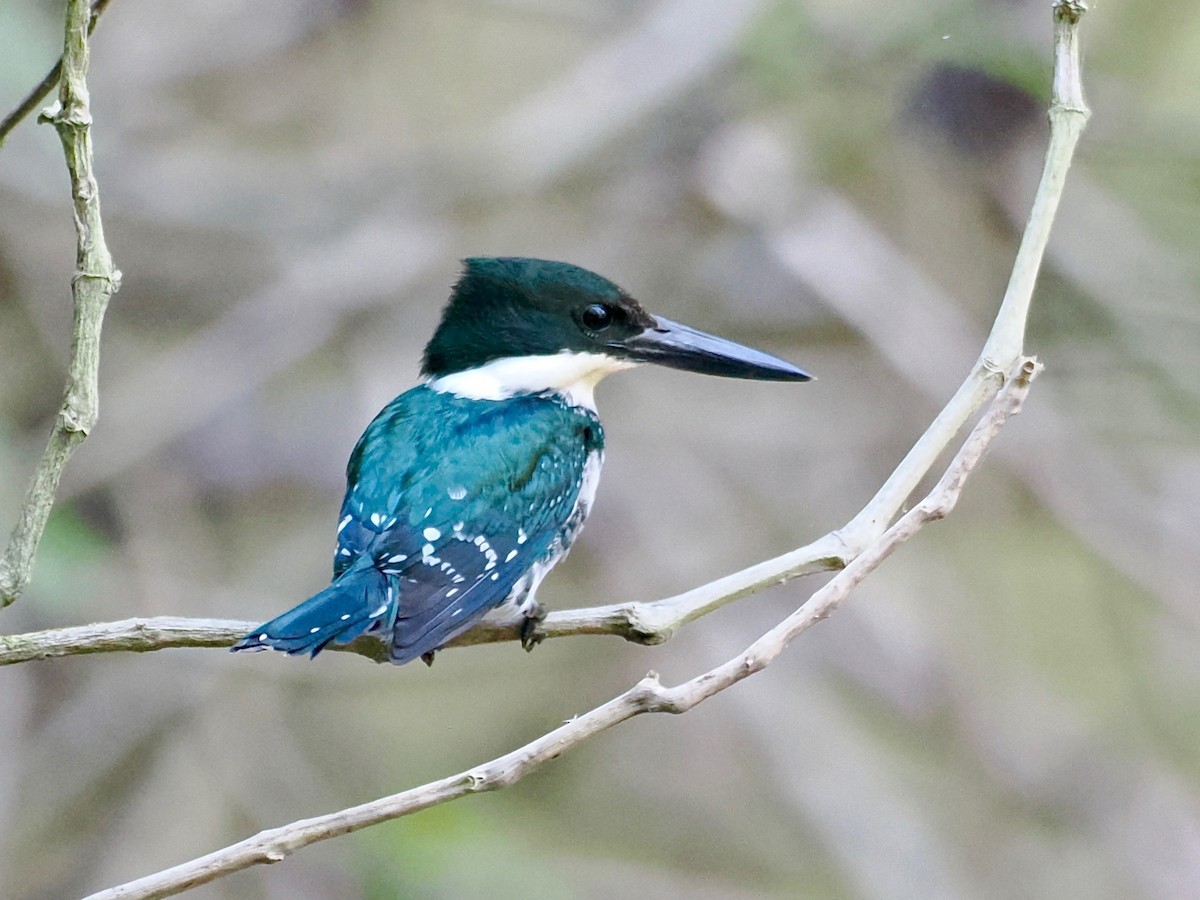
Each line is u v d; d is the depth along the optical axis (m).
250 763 11.18
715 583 6.13
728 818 11.77
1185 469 11.66
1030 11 11.18
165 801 10.91
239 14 12.37
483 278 7.80
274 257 11.85
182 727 11.17
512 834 11.00
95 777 10.90
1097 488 11.59
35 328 11.57
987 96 11.72
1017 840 11.49
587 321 7.76
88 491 11.12
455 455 7.07
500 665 11.61
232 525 11.49
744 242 12.23
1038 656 12.14
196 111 12.40
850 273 11.49
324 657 11.28
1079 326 11.98
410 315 11.91
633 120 11.60
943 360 11.35
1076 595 12.30
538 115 11.64
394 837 10.00
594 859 11.47
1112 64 12.16
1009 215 11.99
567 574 11.64
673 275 12.31
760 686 11.37
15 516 9.75
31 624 10.51
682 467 11.96
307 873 10.67
